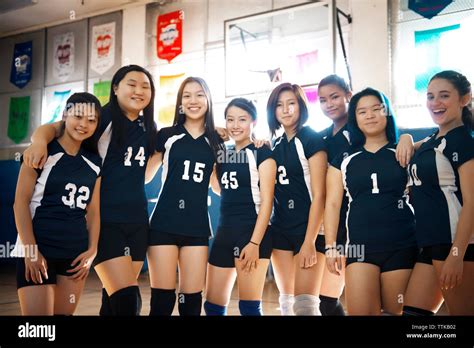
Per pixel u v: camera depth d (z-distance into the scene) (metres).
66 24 5.48
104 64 5.31
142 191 1.82
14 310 2.83
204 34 4.77
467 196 1.52
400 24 3.95
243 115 1.89
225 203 1.91
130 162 1.79
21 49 5.70
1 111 5.76
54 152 1.63
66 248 1.60
